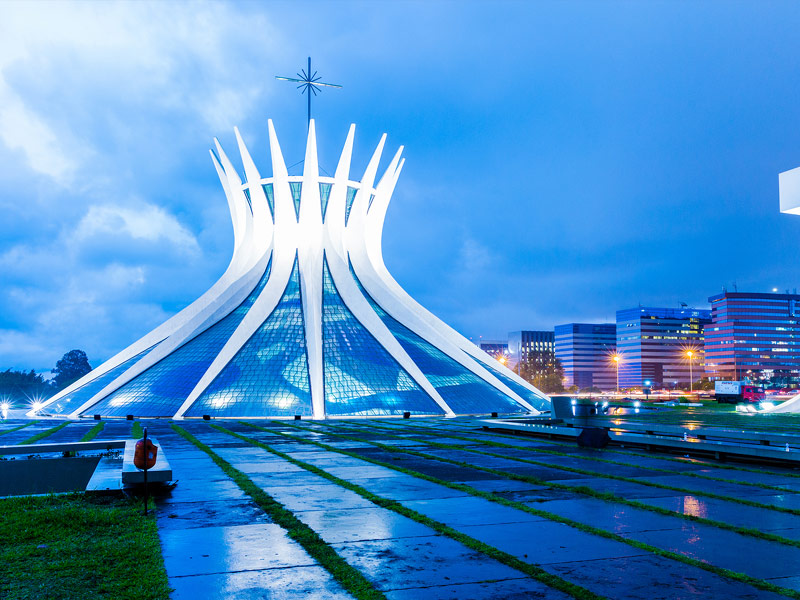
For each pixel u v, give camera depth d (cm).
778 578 811
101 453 2130
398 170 6644
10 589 759
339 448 2388
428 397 5250
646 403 8069
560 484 1514
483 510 1210
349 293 6012
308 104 6669
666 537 1009
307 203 6203
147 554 901
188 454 2177
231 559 891
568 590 766
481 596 750
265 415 4800
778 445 2361
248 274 6038
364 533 1033
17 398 13688
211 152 6581
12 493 1909
